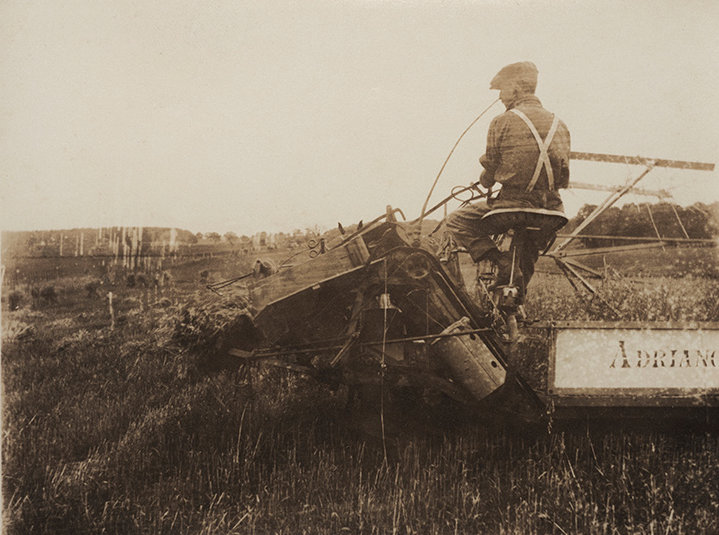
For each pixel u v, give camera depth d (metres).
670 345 3.80
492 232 4.11
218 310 4.14
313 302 4.07
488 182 4.05
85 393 4.43
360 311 3.90
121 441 4.10
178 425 4.22
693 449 3.84
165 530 3.46
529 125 3.82
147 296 4.62
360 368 4.04
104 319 4.63
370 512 3.45
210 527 3.37
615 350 3.78
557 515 3.36
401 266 3.86
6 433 4.13
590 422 4.00
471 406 3.92
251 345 4.21
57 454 4.03
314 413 4.45
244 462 3.88
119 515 3.54
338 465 3.90
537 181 3.82
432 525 3.38
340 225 4.11
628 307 4.54
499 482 3.64
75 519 3.54
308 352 4.09
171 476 3.85
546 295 4.70
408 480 3.72
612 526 3.25
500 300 3.81
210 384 4.56
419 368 3.96
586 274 4.66
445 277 3.91
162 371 4.58
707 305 4.47
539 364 4.25
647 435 3.99
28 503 3.62
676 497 3.48
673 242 4.60
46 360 4.57
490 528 3.38
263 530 3.41
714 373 3.80
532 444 3.96
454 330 3.81
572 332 3.78
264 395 4.56
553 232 4.02
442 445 4.04
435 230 4.41
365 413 4.17
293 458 3.87
